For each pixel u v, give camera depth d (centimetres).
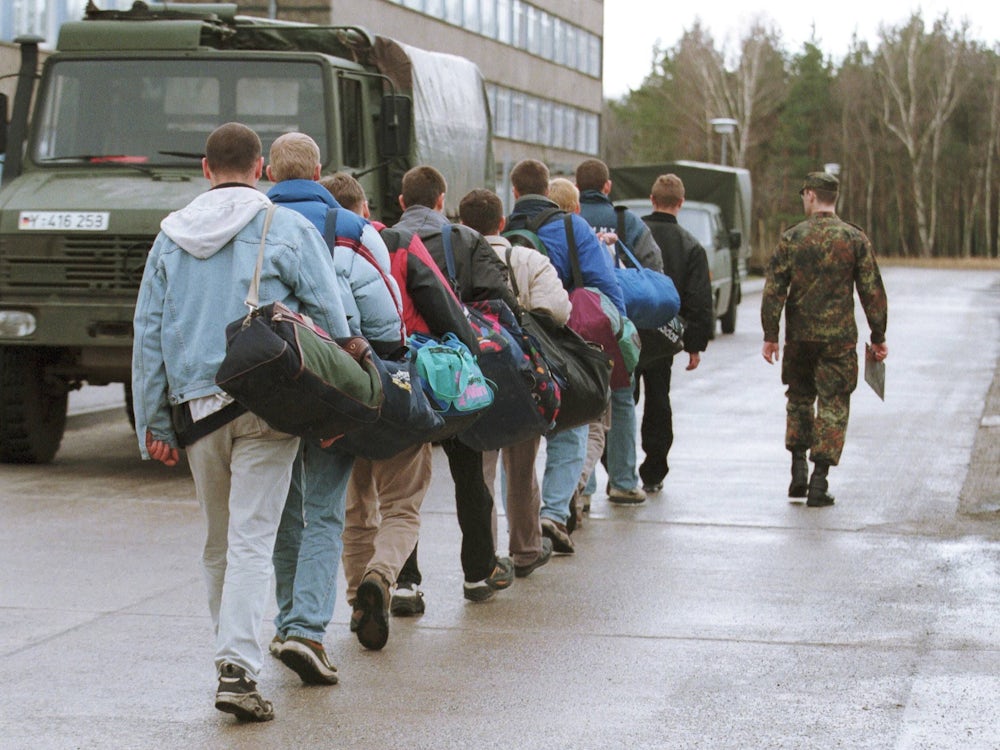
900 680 652
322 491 648
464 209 853
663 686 645
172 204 1252
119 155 1360
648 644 718
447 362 684
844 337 1103
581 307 901
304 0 4384
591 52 7600
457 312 714
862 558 925
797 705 615
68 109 1374
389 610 738
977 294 4756
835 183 1119
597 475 1299
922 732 579
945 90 11425
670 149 11538
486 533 793
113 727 589
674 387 2027
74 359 1300
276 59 1373
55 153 1366
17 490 1204
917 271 7594
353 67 1431
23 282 1254
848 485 1210
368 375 582
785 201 11425
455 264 779
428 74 1636
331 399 562
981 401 1830
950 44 11531
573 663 684
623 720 596
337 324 595
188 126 1367
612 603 805
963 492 1172
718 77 11281
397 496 720
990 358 2447
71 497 1171
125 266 1241
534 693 635
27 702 623
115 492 1199
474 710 611
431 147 1639
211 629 751
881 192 12069
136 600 816
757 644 716
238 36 1508
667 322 1042
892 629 745
